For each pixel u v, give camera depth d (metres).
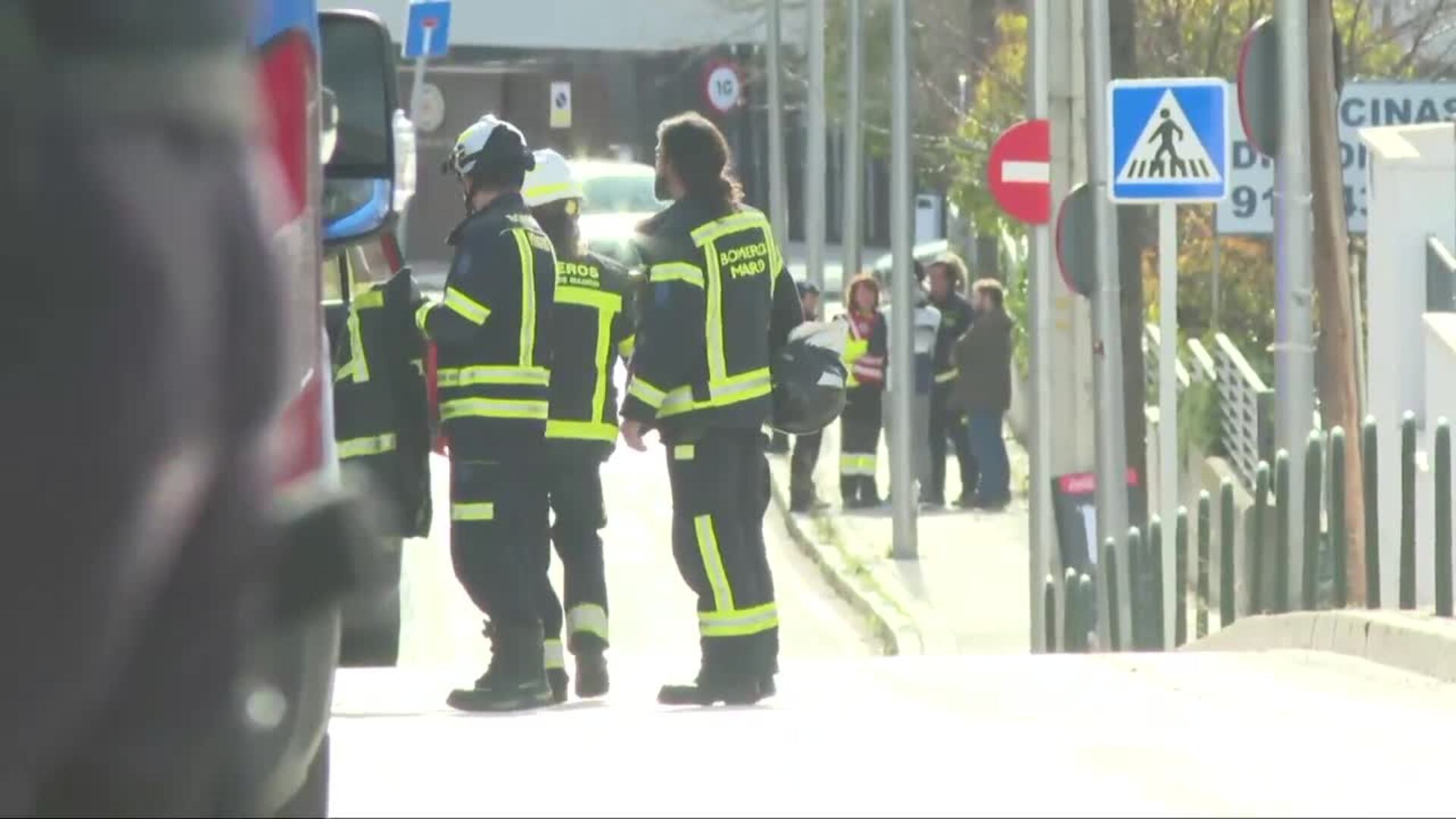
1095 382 71.62
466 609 81.19
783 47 198.25
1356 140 82.00
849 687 44.34
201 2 14.10
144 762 13.33
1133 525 83.19
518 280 40.00
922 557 94.44
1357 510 67.12
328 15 28.03
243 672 13.53
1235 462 86.69
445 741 35.25
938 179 135.25
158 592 13.21
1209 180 64.50
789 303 41.47
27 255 13.13
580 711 40.53
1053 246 78.88
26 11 13.50
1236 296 104.44
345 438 39.59
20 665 13.01
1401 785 30.92
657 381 40.22
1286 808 28.98
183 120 13.82
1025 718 38.44
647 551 92.12
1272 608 57.84
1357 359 69.69
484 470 40.53
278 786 16.11
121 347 13.13
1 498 12.98
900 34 96.81
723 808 29.00
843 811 28.64
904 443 94.12
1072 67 79.00
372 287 39.81
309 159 18.17
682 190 40.59
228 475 13.46
